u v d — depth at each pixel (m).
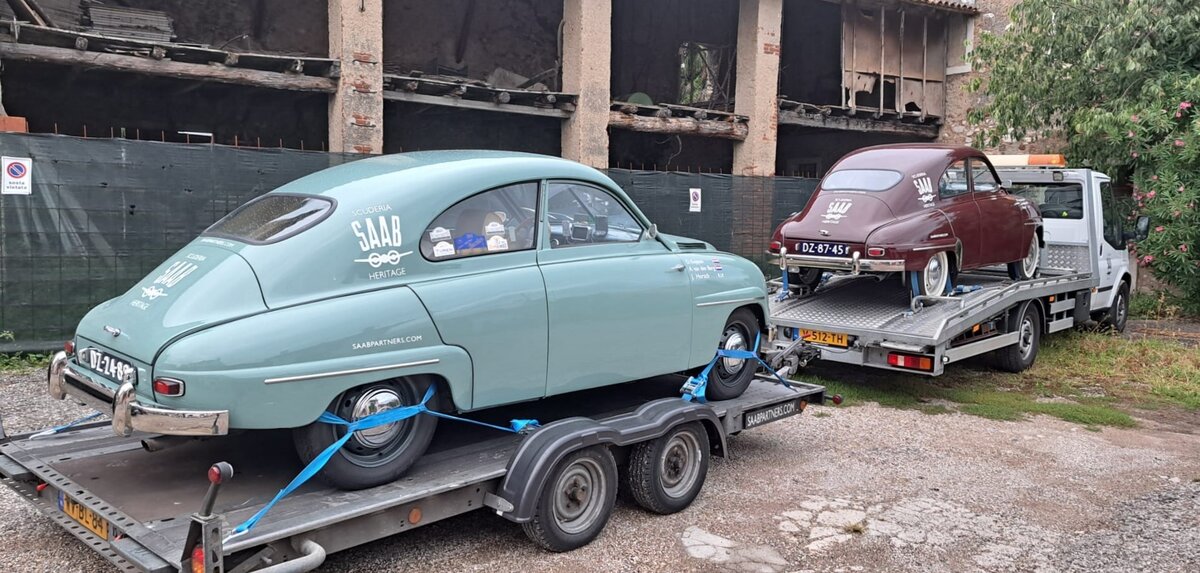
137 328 3.61
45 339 8.12
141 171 8.43
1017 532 4.74
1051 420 7.34
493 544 4.32
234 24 14.56
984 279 9.32
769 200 13.91
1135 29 13.34
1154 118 12.98
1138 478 5.78
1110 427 7.20
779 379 5.99
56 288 8.12
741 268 5.64
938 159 8.20
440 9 16.50
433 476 3.99
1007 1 17.27
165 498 3.67
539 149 17.25
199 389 3.33
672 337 5.02
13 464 4.09
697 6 19.28
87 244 8.23
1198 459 6.28
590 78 13.29
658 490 4.63
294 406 3.50
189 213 8.72
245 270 3.61
